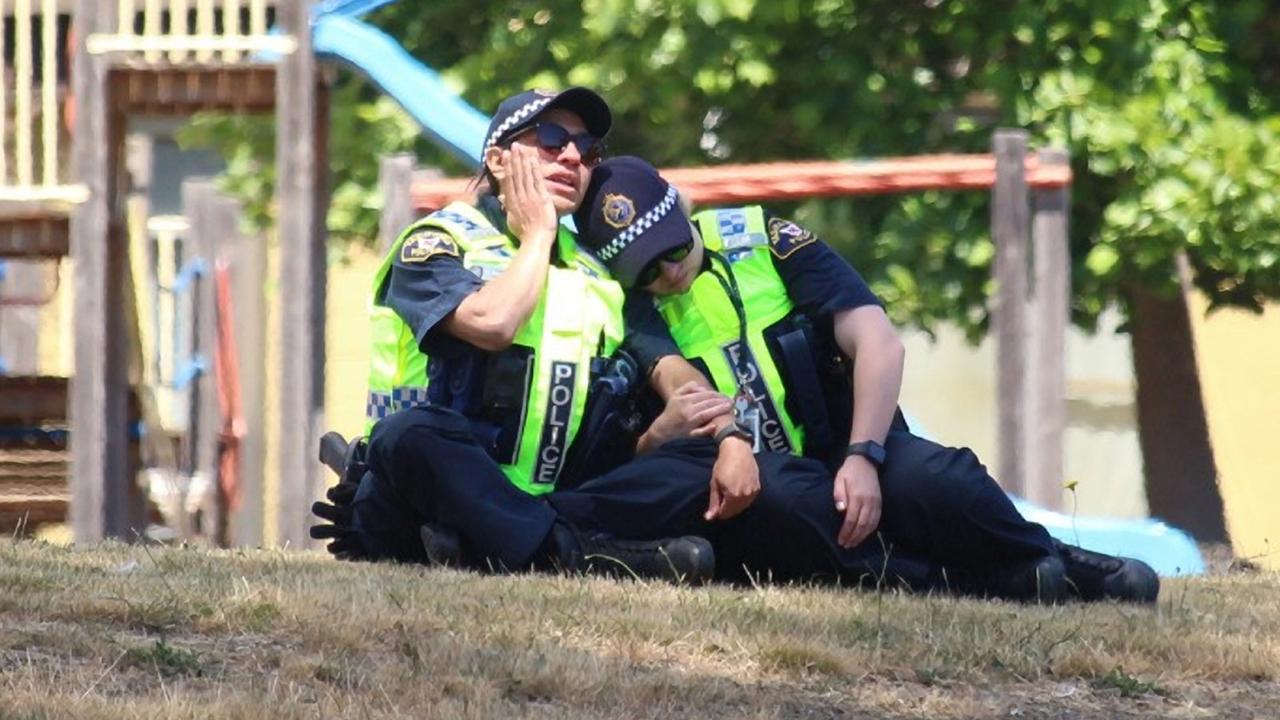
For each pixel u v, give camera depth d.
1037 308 35.06
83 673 14.66
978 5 38.44
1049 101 38.41
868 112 38.88
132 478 43.84
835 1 38.41
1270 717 15.44
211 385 45.00
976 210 38.41
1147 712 15.48
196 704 13.78
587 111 21.62
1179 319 43.91
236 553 23.00
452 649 15.55
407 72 36.97
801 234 21.95
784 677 15.81
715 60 38.00
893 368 21.23
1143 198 38.59
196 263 45.12
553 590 18.75
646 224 21.45
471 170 39.72
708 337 21.77
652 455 21.20
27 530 44.94
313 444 36.25
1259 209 38.69
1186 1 39.44
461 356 21.47
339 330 58.03
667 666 15.93
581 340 21.36
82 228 37.38
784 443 21.70
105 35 37.25
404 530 21.91
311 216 36.53
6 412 44.72
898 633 17.28
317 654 15.68
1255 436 55.97
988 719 14.97
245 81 37.00
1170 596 21.78
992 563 20.77
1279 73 40.75
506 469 21.44
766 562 21.09
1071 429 58.41
